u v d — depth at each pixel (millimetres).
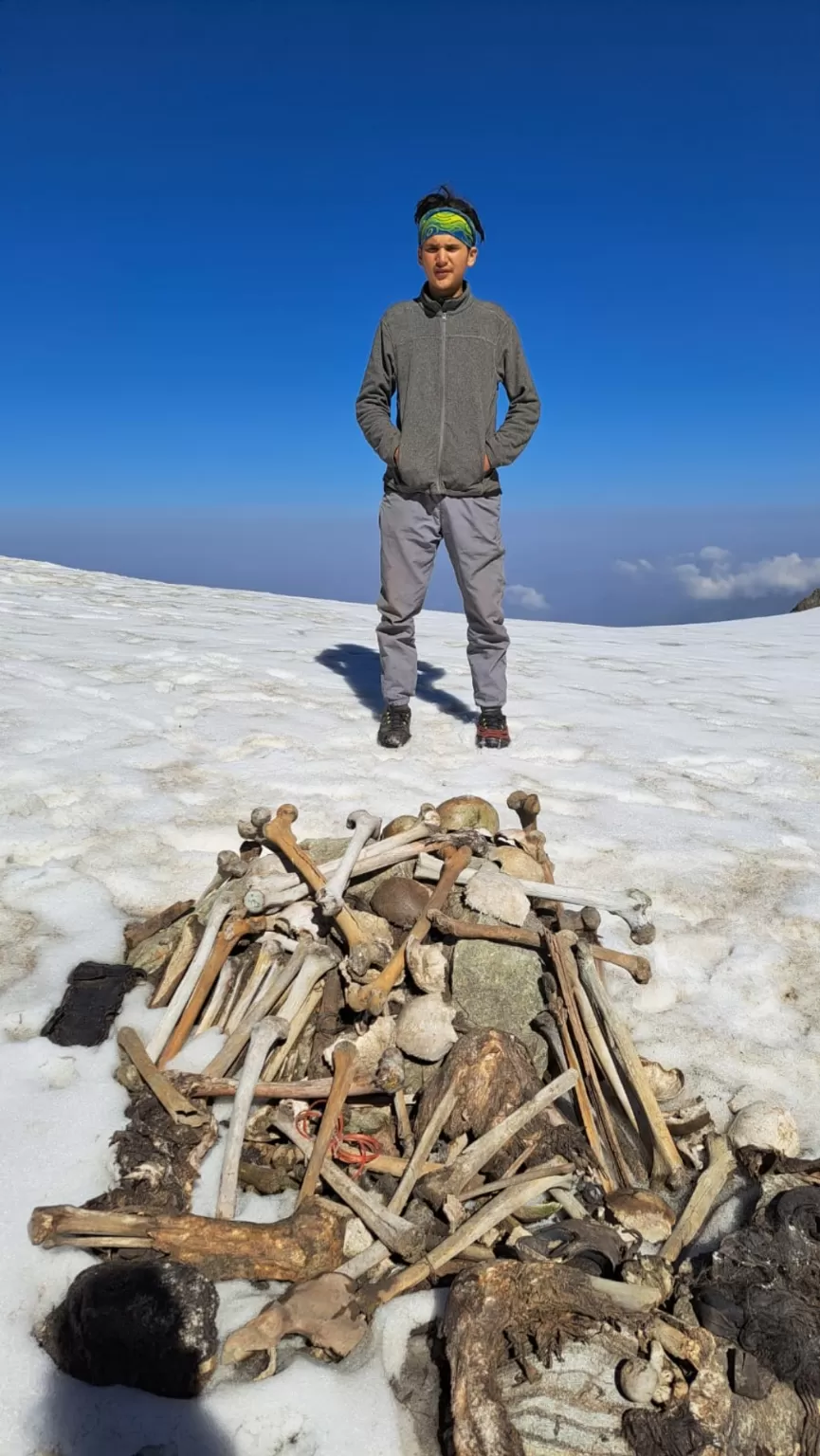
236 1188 1528
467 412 3139
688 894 2611
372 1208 1490
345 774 3309
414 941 1937
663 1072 1833
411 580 3379
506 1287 1295
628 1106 1740
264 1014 1838
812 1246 1440
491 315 3145
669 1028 2055
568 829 2953
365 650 5695
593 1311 1281
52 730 3596
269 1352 1296
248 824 2148
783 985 2223
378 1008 1815
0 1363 1264
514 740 3816
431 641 6625
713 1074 1936
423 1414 1272
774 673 6223
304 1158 1611
